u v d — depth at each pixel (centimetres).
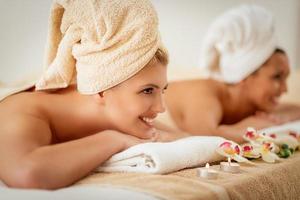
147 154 80
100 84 89
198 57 220
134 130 94
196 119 156
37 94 94
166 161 79
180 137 118
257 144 101
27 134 80
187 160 84
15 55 141
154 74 91
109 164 84
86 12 90
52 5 94
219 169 86
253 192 77
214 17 229
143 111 91
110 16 87
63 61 93
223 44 169
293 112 193
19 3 140
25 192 68
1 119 84
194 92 163
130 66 88
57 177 73
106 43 87
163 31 196
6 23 137
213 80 173
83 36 90
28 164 72
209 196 69
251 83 171
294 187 88
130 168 81
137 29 88
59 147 78
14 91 96
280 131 137
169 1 199
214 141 93
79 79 92
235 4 240
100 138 85
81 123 95
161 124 126
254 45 165
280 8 258
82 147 80
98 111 94
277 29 256
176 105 164
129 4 89
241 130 149
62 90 98
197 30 218
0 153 76
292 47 261
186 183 73
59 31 97
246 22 164
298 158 101
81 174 77
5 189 71
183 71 195
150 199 65
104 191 69
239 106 173
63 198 65
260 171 85
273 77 170
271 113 183
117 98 91
